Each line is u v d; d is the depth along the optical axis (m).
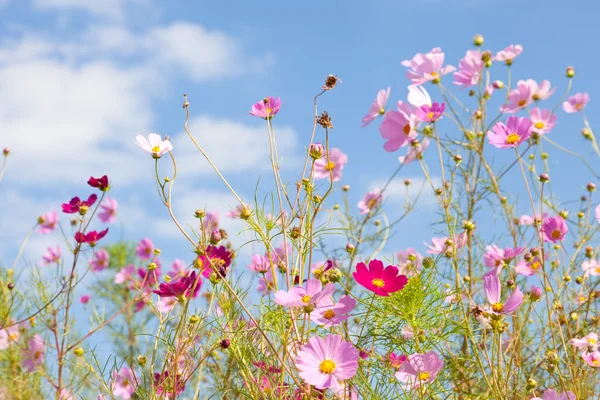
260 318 1.65
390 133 1.75
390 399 1.61
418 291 1.59
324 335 1.64
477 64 1.96
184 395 1.82
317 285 1.53
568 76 2.18
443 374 1.65
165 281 1.69
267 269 1.73
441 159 1.80
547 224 1.85
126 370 1.90
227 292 1.69
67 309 1.88
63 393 1.88
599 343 1.72
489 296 1.61
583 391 1.71
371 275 1.53
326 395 1.62
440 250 1.87
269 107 1.67
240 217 1.62
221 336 1.69
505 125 1.79
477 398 1.65
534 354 1.88
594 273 2.02
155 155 1.58
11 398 1.92
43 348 2.04
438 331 1.65
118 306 2.54
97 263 2.79
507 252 1.84
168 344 1.67
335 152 2.01
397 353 1.70
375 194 2.29
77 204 1.91
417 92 1.75
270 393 1.64
